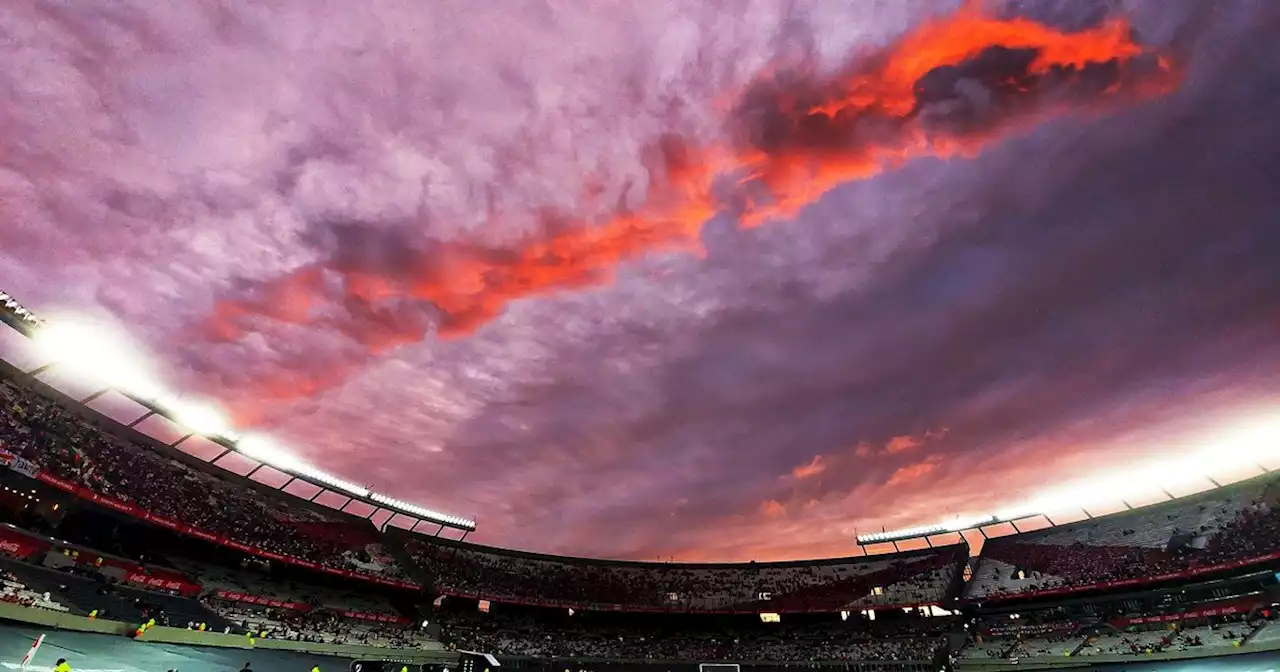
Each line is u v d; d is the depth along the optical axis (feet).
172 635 131.54
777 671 242.17
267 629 163.12
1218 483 240.32
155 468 183.21
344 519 250.57
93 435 169.78
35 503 141.38
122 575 142.92
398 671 151.64
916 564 292.61
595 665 232.73
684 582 303.89
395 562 247.50
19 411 150.41
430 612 245.45
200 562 185.16
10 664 87.86
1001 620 250.98
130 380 179.42
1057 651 215.72
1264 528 199.00
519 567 288.30
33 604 109.60
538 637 257.55
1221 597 197.88
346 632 190.29
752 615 294.05
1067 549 255.50
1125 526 246.68
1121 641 205.46
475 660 208.44
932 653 240.94
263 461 217.77
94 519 158.51
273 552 197.77
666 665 237.45
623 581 299.58
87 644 109.81
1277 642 165.37
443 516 279.69
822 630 279.90
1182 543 218.79
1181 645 187.11
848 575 297.33
